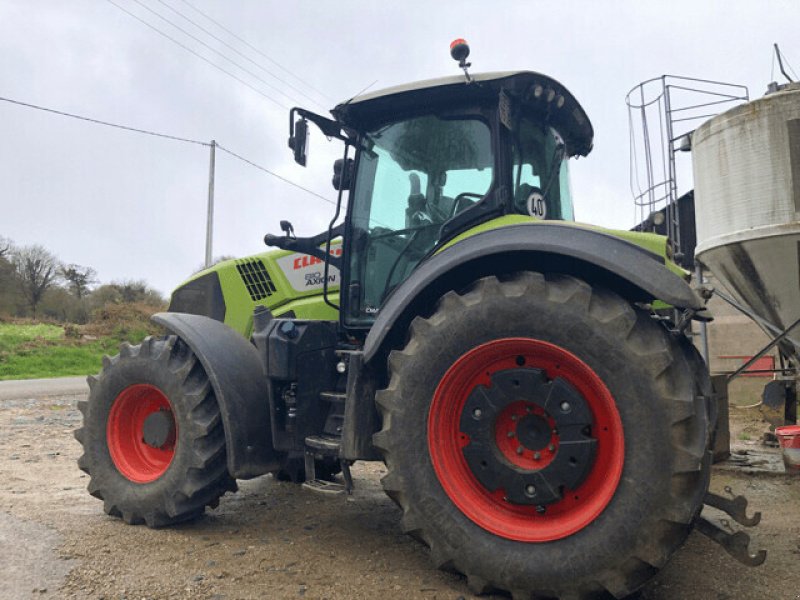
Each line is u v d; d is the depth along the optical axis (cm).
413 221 353
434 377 274
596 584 240
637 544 235
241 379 356
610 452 250
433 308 306
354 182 370
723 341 954
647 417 239
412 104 354
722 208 477
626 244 266
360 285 365
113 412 384
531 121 364
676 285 251
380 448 281
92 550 312
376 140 367
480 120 341
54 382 1516
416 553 320
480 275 300
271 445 361
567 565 242
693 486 234
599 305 256
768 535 354
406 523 272
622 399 244
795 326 481
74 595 257
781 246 447
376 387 307
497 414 270
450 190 344
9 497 427
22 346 2102
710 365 959
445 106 349
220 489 364
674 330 276
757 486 477
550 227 276
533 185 359
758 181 455
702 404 242
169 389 360
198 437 348
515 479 261
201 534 349
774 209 447
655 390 239
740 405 932
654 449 236
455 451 277
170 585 270
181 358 369
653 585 279
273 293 432
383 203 362
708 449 242
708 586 278
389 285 356
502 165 331
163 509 353
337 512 404
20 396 1159
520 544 252
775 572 295
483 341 269
